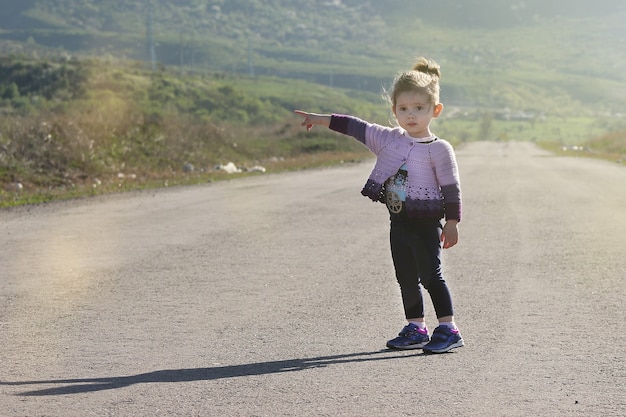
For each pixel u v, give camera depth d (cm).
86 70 11669
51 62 12188
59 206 1886
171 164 3300
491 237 1305
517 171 3241
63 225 1516
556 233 1344
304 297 851
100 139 3150
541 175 2934
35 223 1555
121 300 842
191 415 476
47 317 764
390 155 627
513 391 520
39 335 692
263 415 475
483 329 702
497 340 662
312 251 1179
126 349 640
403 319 745
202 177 2969
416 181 619
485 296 850
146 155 3288
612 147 6619
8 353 631
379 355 616
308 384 537
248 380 548
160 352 629
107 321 745
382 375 559
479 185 2428
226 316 763
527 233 1348
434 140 623
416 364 588
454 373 563
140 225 1502
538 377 554
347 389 526
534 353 620
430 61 641
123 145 3241
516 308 790
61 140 2844
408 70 633
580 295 852
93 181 2606
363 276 975
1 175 2436
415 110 620
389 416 472
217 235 1357
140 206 1866
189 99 11969
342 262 1080
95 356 619
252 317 757
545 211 1678
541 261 1073
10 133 2744
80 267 1052
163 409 487
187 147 3669
